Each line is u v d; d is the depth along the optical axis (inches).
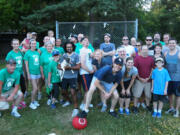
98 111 165.6
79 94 201.3
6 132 129.6
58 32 281.1
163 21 687.7
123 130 132.2
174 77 155.8
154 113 157.4
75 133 129.0
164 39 195.5
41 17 425.1
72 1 410.9
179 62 153.2
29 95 212.7
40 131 131.3
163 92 152.3
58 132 130.3
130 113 162.2
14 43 172.2
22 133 128.6
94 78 147.1
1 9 474.3
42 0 513.3
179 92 155.2
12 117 152.9
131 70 152.4
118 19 453.7
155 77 154.5
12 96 148.7
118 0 410.6
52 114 159.8
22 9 497.0
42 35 558.9
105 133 128.1
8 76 147.3
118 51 157.3
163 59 158.7
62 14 457.4
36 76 177.6
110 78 144.3
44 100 196.2
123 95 157.9
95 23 276.4
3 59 565.9
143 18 569.6
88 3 390.3
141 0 464.8
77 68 156.6
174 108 174.1
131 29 268.5
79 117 136.8
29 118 150.8
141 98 184.1
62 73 159.0
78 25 278.5
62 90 171.2
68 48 157.6
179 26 676.1
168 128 134.6
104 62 165.5
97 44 253.8
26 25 446.6
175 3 721.6
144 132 129.0
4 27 525.7
